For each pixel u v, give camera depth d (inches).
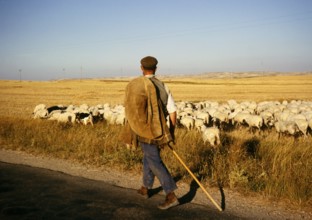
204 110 634.8
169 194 173.6
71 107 727.1
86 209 174.7
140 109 172.9
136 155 279.7
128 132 183.2
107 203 183.5
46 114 617.9
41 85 3179.1
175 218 165.0
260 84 3280.0
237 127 571.2
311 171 227.9
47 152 313.7
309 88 2610.7
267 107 742.5
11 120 476.1
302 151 290.5
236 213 173.6
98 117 626.2
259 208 181.8
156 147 177.2
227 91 2274.9
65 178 231.0
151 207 178.7
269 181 211.8
